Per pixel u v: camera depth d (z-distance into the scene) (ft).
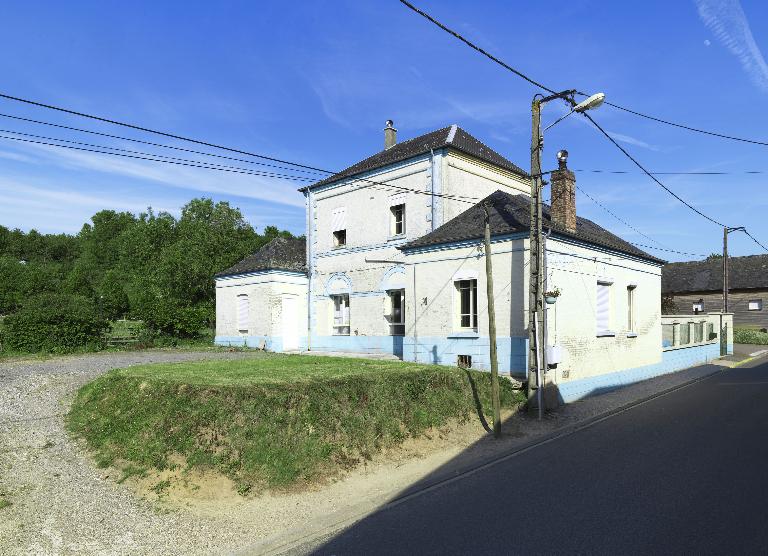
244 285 76.59
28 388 36.88
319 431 26.27
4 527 18.06
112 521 19.17
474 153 63.16
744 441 29.22
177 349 70.28
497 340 45.47
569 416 38.93
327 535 18.57
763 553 15.39
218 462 22.81
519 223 44.96
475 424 34.58
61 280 201.67
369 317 66.08
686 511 18.86
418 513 20.29
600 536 17.01
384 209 65.51
